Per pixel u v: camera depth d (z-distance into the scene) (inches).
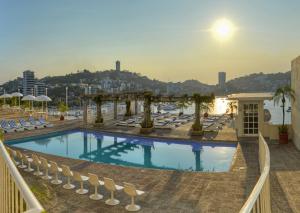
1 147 189.3
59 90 4552.2
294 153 533.0
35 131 967.0
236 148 641.6
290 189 336.8
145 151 748.0
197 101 847.1
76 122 1208.8
